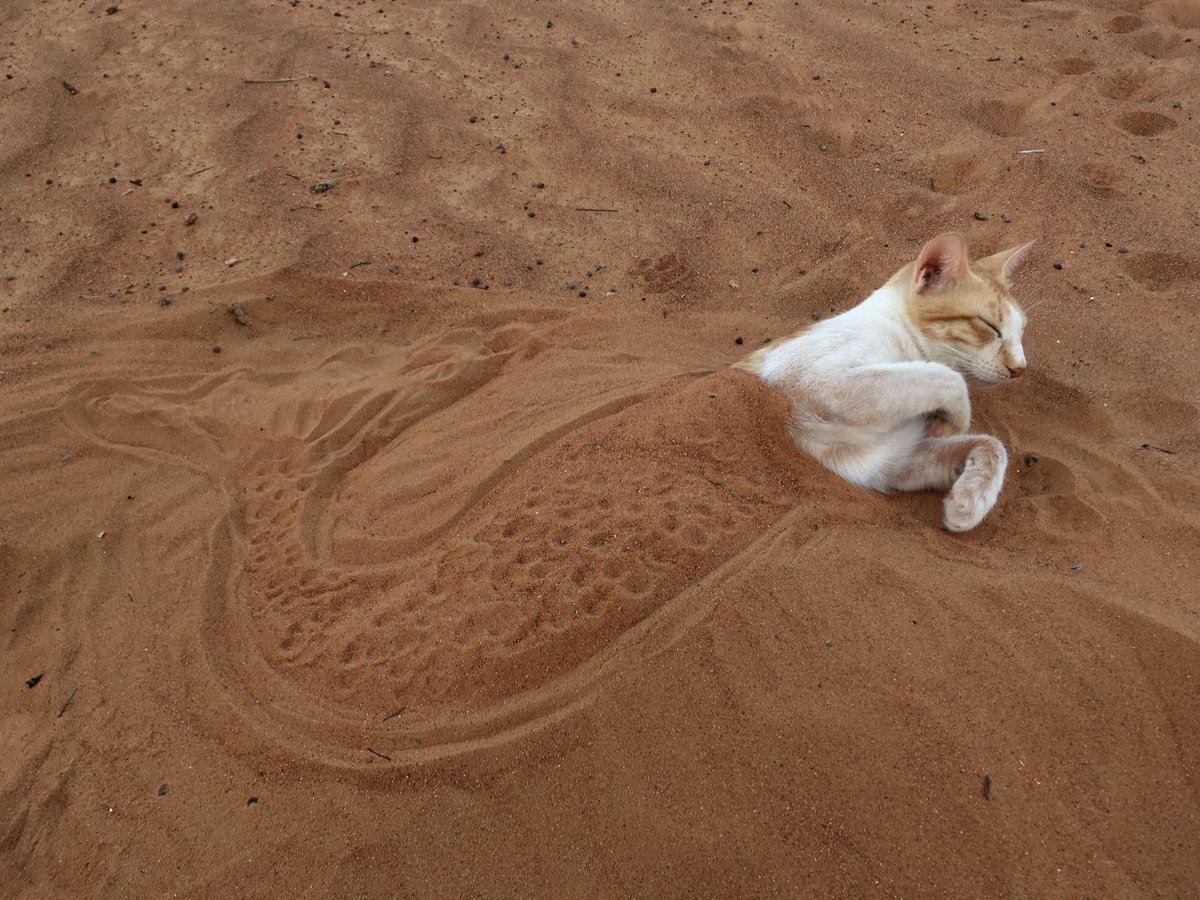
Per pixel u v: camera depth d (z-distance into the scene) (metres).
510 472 0.59
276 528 0.60
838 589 0.49
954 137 1.02
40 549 0.60
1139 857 0.41
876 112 1.08
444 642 0.49
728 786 0.44
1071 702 0.45
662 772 0.44
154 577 0.58
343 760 0.47
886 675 0.46
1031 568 0.52
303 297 0.81
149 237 0.87
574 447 0.59
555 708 0.47
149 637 0.54
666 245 0.88
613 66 1.20
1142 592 0.50
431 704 0.48
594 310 0.79
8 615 0.56
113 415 0.70
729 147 1.02
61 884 0.45
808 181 0.96
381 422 0.68
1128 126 1.03
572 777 0.45
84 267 0.84
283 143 1.00
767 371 0.62
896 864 0.41
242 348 0.76
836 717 0.45
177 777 0.47
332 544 0.58
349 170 0.97
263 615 0.54
